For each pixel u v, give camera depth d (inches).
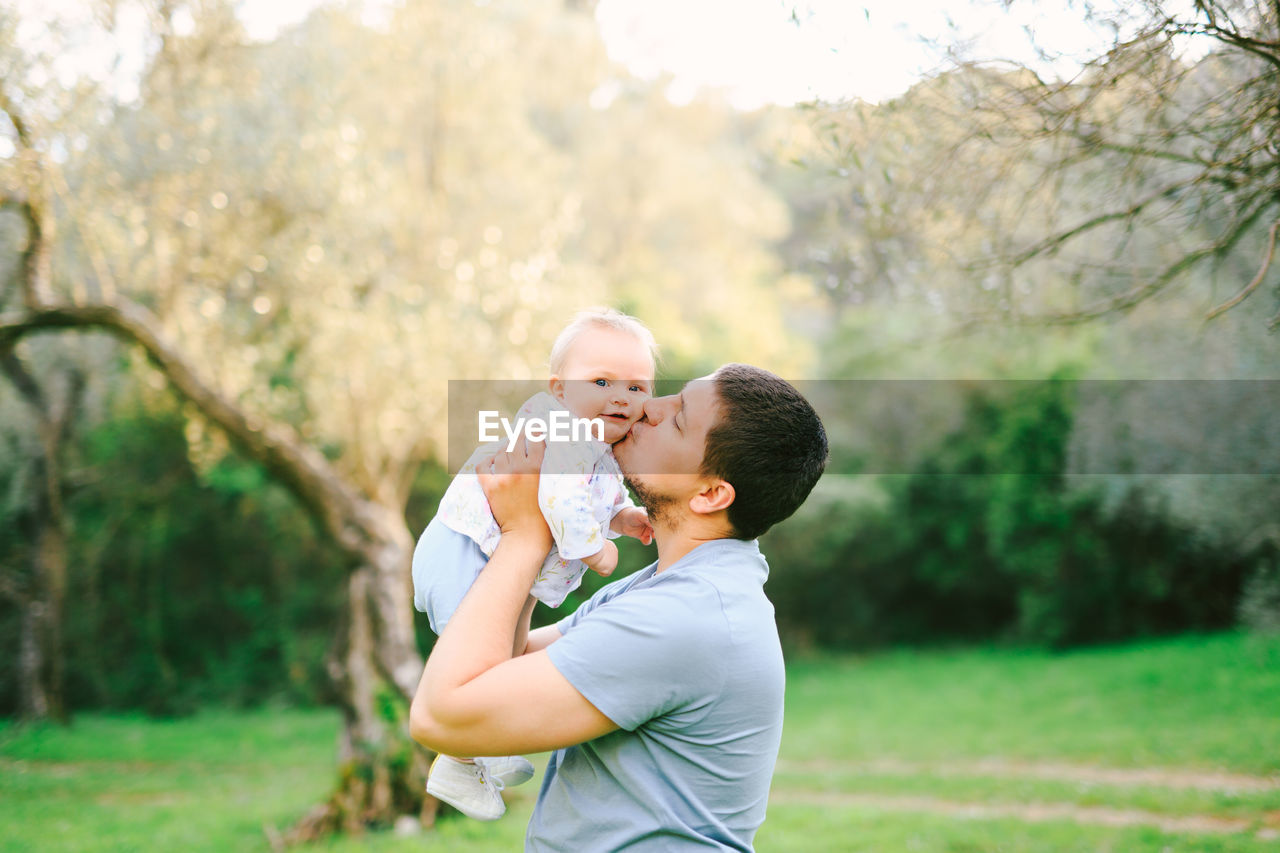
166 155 280.1
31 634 502.3
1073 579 603.5
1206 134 131.9
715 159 612.4
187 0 261.7
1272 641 422.0
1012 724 407.2
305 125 309.1
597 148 575.5
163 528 564.4
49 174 230.1
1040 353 502.9
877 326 594.2
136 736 485.1
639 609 57.7
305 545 584.4
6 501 514.3
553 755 66.8
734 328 605.0
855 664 632.4
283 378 356.2
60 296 309.3
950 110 137.9
